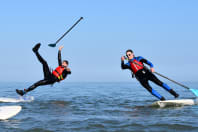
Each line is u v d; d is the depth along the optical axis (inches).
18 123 338.6
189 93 861.2
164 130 301.6
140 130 301.9
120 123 335.9
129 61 519.5
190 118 368.5
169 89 518.6
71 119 365.4
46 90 1080.2
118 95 800.3
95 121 349.4
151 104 532.7
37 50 570.9
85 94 841.5
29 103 552.4
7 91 1007.0
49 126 321.4
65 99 651.5
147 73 510.0
